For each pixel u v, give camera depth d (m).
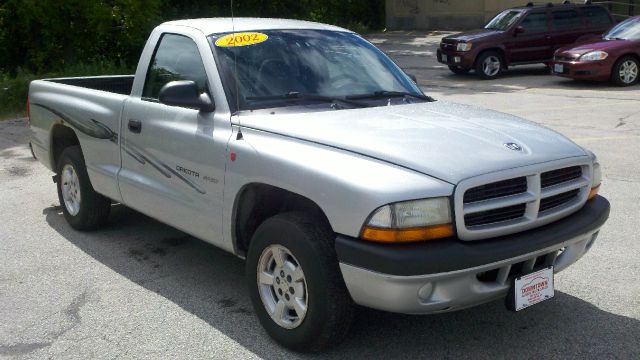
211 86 4.68
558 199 4.01
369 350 4.09
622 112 12.49
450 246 3.51
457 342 4.18
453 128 4.15
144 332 4.39
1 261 5.70
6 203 7.52
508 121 4.50
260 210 4.41
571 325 4.37
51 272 5.45
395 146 3.80
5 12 16.22
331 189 3.67
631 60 16.11
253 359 4.02
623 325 4.36
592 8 19.25
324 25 5.54
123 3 16.77
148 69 5.37
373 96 4.89
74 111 6.08
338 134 3.99
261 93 4.62
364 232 3.53
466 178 3.56
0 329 4.47
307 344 3.95
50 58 17.05
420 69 20.77
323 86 4.82
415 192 3.49
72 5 16.19
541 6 18.83
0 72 15.77
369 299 3.60
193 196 4.71
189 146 4.68
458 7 34.66
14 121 13.01
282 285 4.05
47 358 4.09
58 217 6.97
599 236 5.99
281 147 4.07
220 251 5.91
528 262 3.82
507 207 3.71
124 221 6.77
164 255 5.82
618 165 8.55
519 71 20.12
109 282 5.23
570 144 4.26
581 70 16.19
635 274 5.16
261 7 24.50
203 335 4.33
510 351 4.06
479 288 3.63
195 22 5.34
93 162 5.93
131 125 5.32
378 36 32.25
